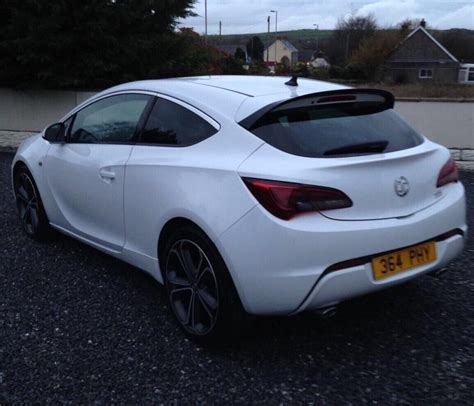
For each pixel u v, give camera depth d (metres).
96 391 2.79
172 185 3.21
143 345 3.22
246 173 2.84
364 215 2.82
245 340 3.26
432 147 3.28
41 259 4.59
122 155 3.72
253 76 4.03
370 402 2.67
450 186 3.31
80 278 4.20
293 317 3.54
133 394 2.76
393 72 66.44
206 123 3.25
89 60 11.11
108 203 3.84
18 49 10.75
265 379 2.87
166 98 3.61
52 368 2.99
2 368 2.99
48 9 10.73
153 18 12.38
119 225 3.79
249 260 2.79
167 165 3.30
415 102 9.14
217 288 2.97
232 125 3.09
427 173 3.10
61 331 3.38
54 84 11.18
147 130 3.66
